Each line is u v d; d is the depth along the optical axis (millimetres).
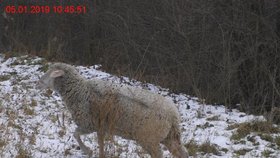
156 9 15289
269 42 12703
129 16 16062
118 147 8086
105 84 7602
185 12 14086
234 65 12625
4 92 12273
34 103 11305
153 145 7289
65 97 7848
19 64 15844
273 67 12797
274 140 9477
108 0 17250
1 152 7598
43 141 8594
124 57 16031
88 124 7723
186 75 13703
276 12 12969
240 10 13289
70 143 8664
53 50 17609
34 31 19484
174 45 14281
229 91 12438
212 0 13656
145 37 15336
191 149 8688
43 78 8008
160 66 14406
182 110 11812
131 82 13812
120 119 7359
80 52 18250
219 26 13227
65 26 18828
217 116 11203
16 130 9070
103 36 17750
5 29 19766
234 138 9609
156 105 7270
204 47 13562
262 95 12727
